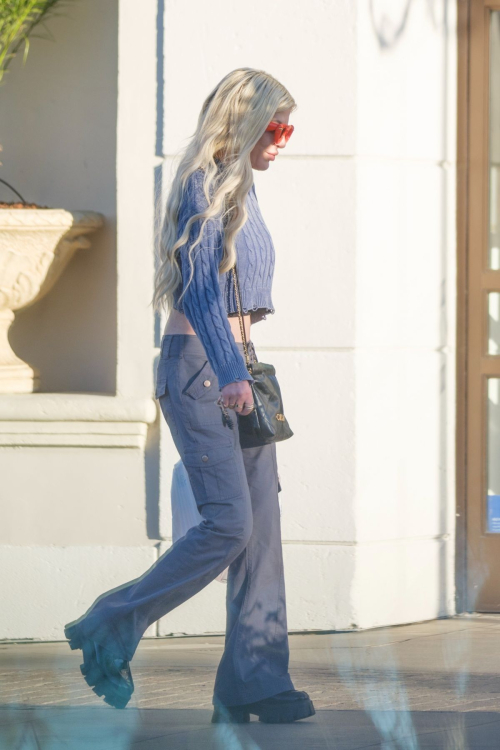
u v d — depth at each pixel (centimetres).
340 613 1634
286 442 1638
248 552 1185
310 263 1633
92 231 1833
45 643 1662
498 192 1750
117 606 1109
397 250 1670
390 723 1141
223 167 1121
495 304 1752
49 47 1900
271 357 1641
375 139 1639
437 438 1723
